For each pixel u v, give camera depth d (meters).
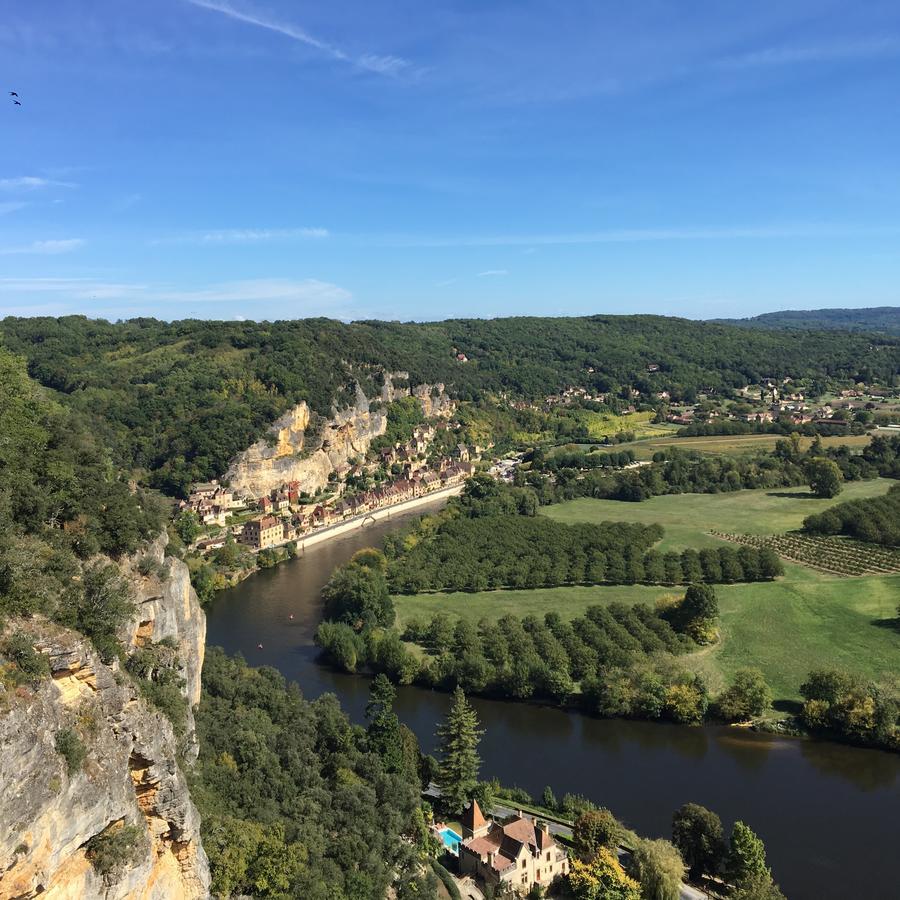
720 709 120.75
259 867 61.44
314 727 97.06
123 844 44.00
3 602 44.38
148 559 67.38
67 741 40.72
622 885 76.12
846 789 100.94
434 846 86.56
